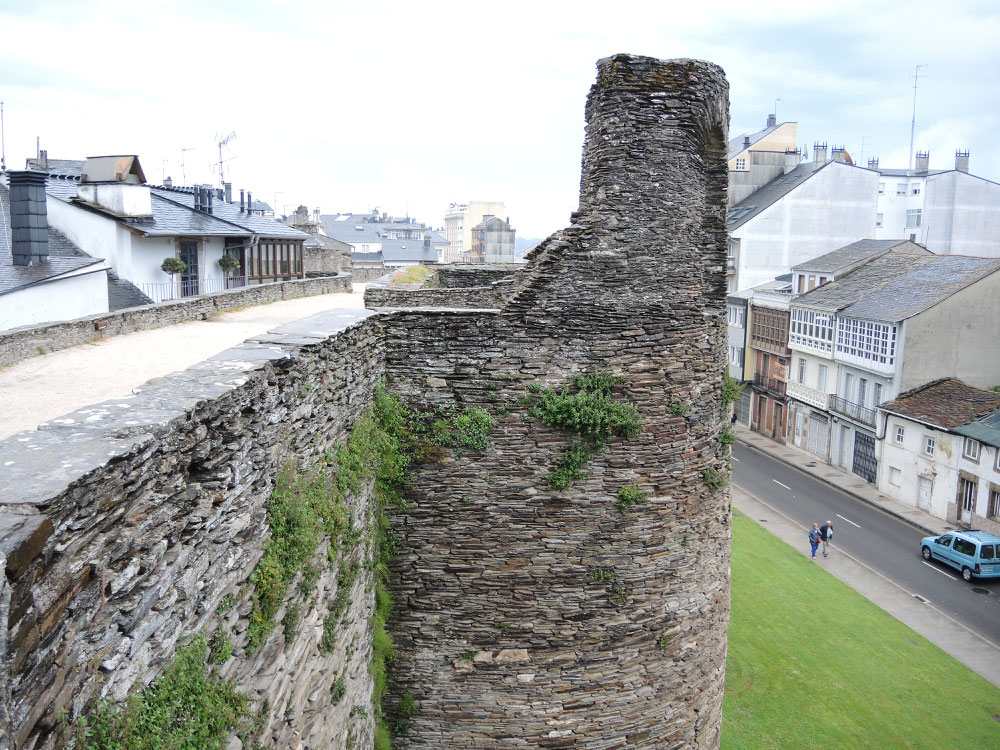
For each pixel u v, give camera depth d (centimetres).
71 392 1079
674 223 1138
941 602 2767
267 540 647
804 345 4750
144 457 434
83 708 371
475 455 1120
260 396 634
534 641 1144
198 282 3219
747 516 3631
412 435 1120
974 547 2938
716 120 1212
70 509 360
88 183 2834
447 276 2272
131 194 2831
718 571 1278
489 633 1145
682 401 1160
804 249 5778
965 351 3925
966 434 3372
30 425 892
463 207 13225
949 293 3847
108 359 1359
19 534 311
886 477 3972
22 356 1350
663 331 1138
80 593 368
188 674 477
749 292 5609
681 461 1170
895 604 2738
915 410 3741
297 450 738
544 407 1112
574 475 1120
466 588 1141
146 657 438
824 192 5709
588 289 1114
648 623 1167
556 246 1110
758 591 2770
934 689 2172
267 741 607
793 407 4941
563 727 1159
